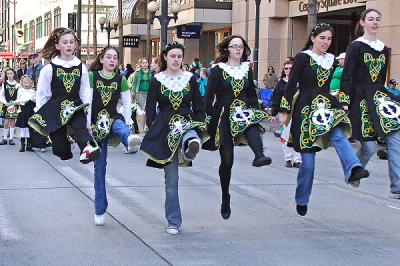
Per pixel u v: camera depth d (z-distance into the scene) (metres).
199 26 27.98
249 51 6.23
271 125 18.17
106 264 5.23
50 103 6.03
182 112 5.99
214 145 6.14
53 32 6.12
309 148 6.04
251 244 5.88
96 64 6.38
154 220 6.77
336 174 10.12
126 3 39.50
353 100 6.29
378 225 6.70
